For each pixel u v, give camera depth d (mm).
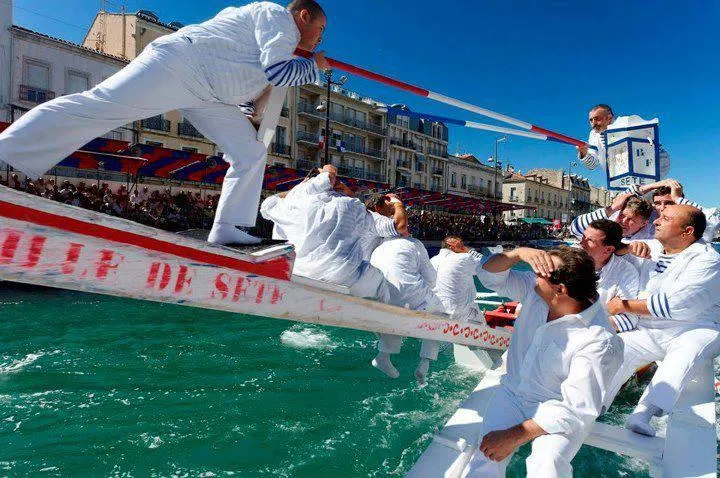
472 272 4551
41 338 5562
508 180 69875
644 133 4633
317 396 4078
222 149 2475
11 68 20828
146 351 5180
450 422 2910
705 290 3023
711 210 4340
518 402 2330
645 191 4383
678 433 2730
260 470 2879
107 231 1757
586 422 2055
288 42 2389
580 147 5281
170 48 2143
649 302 3207
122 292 1825
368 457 3057
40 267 1632
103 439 3213
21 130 1833
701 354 3086
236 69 2309
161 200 18766
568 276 2119
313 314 2553
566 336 2184
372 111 45406
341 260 3105
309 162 39125
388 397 4098
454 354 5184
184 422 3500
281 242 2611
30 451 3027
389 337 3600
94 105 1976
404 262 3689
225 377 4461
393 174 48750
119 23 27859
